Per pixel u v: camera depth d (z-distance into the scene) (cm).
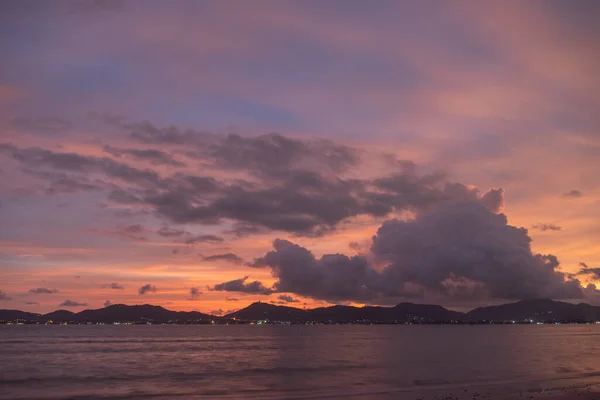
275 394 5241
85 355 12025
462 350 13475
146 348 15188
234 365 8956
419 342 19188
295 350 13962
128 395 5294
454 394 5119
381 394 5162
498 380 6275
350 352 12794
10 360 10438
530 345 16375
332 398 4912
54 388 5909
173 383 6291
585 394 5091
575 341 19762
